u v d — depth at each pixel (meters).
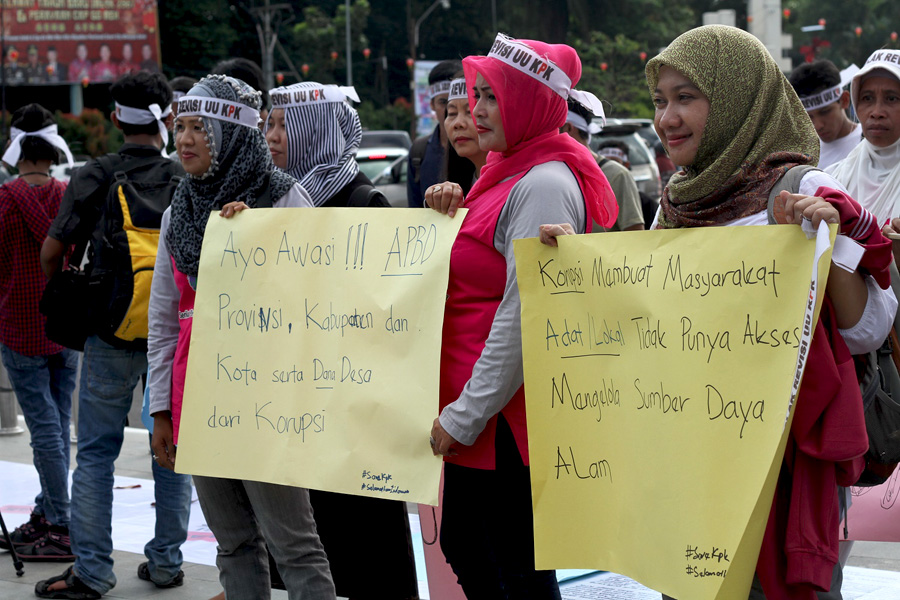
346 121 4.49
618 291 2.55
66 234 4.53
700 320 2.40
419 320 2.97
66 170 20.22
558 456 2.67
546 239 2.68
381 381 3.01
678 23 47.47
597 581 4.46
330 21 48.28
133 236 4.30
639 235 2.52
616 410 2.56
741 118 2.51
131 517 5.70
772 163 2.49
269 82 42.62
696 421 2.39
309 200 3.59
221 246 3.36
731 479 2.32
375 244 3.10
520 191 2.88
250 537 3.52
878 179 4.11
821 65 5.45
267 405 3.21
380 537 3.90
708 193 2.53
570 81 3.04
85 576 4.43
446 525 3.12
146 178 4.46
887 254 2.31
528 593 3.06
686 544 2.38
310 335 3.16
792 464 2.43
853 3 51.72
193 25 46.78
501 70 2.96
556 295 2.67
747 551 2.28
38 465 5.12
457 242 3.00
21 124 5.19
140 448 7.33
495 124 3.00
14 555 4.78
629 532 2.52
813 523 2.38
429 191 3.03
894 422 2.62
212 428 3.28
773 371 2.29
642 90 42.25
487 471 3.02
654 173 17.19
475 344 2.99
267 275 3.26
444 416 2.89
